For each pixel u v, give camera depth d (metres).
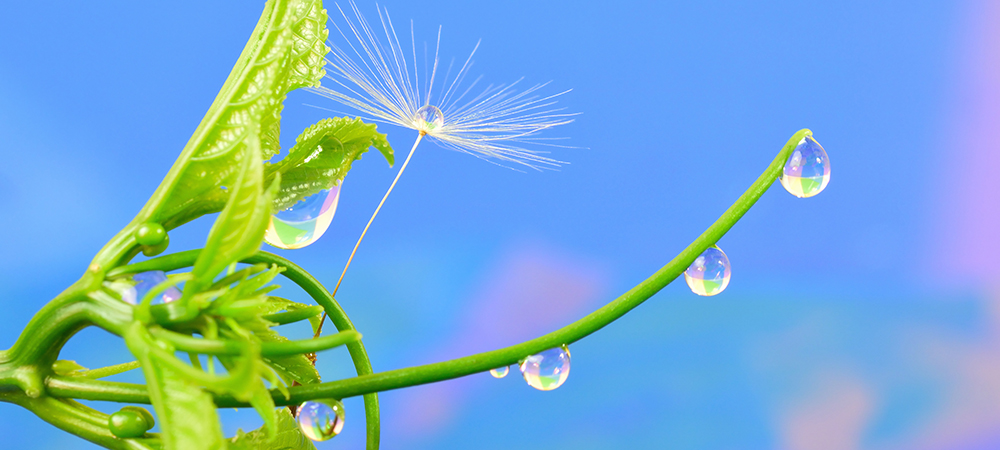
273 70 0.12
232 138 0.12
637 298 0.12
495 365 0.12
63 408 0.12
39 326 0.12
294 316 0.12
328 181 0.13
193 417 0.11
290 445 0.12
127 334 0.11
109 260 0.12
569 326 0.12
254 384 0.11
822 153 0.12
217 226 0.11
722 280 0.12
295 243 0.12
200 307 0.12
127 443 0.12
